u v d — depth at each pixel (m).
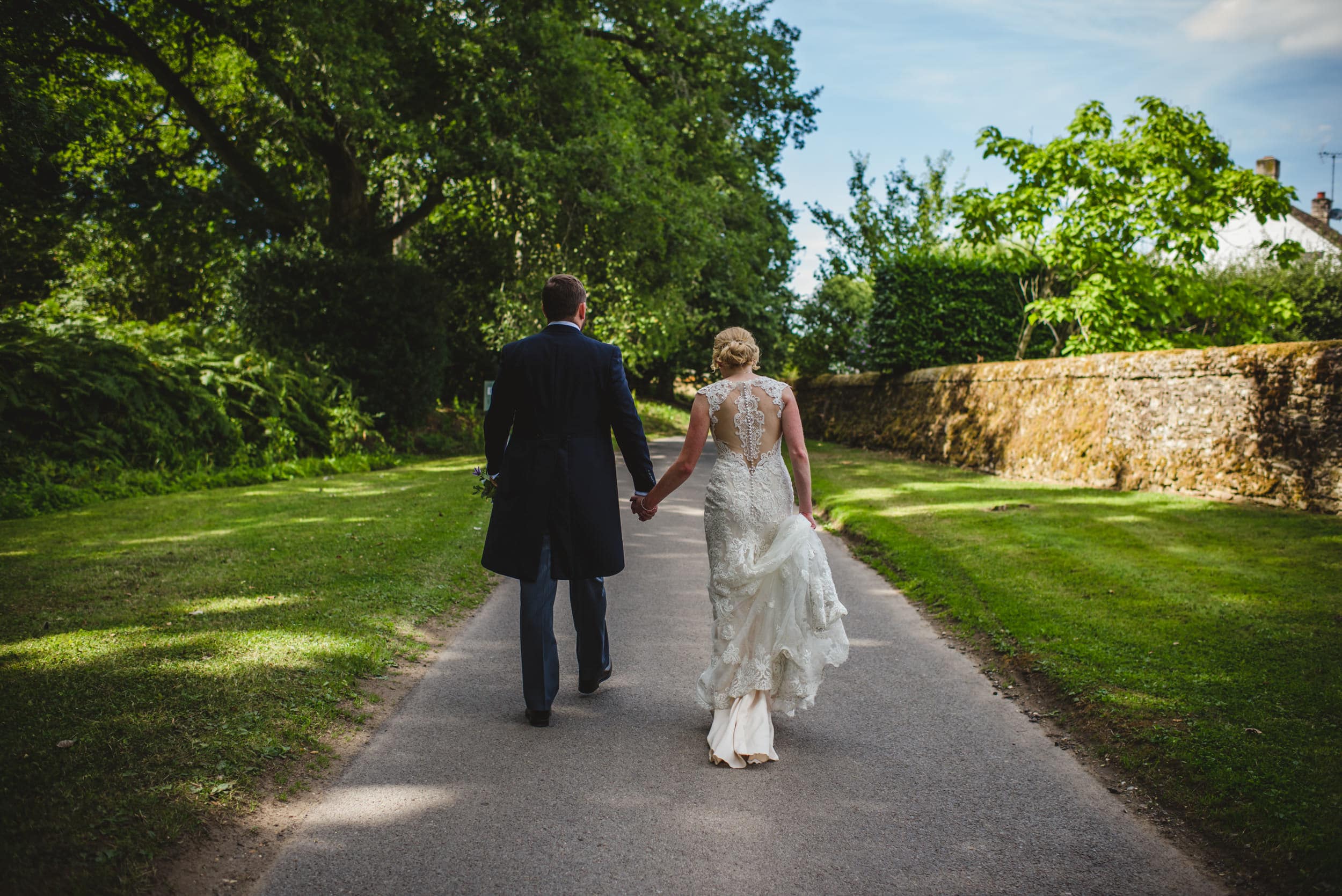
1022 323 19.11
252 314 17.62
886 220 28.59
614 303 20.28
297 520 8.54
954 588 5.89
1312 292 22.41
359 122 14.96
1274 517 8.25
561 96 17.25
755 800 3.01
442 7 16.61
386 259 18.39
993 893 2.43
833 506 10.05
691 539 8.32
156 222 17.38
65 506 9.70
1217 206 14.45
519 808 2.92
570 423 3.71
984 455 14.31
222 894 2.36
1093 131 15.12
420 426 19.64
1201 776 3.02
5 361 11.38
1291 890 2.39
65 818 2.60
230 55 17.98
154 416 12.54
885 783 3.15
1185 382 10.27
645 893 2.42
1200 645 4.45
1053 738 3.57
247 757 3.11
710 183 23.61
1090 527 7.99
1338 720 3.44
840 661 3.53
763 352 33.91
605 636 4.09
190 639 4.43
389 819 2.83
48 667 3.98
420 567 6.31
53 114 6.95
